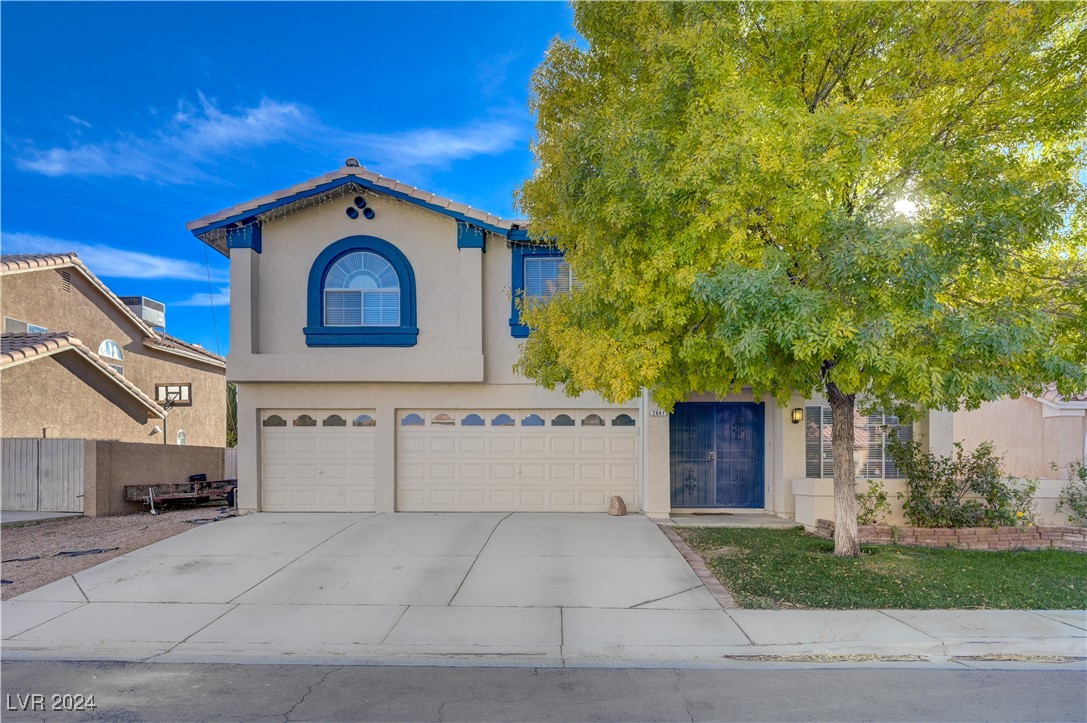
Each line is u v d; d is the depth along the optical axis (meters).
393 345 13.33
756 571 8.73
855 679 5.71
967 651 6.31
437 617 7.23
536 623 7.03
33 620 7.18
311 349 13.38
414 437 13.61
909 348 7.14
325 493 13.53
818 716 4.99
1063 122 7.88
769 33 8.09
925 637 6.46
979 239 7.23
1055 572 8.78
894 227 6.79
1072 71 7.99
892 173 8.02
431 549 10.16
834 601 7.57
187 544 10.51
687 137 7.52
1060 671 5.90
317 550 10.11
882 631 6.65
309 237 13.51
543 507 13.48
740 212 7.35
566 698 5.32
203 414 25.84
